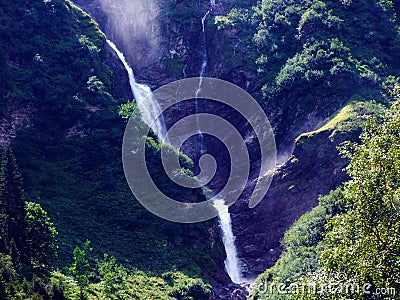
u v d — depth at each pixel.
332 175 58.19
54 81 62.78
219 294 50.78
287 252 50.56
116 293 43.25
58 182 56.09
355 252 24.48
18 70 63.25
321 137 60.75
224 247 58.41
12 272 37.12
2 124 57.91
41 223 43.19
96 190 56.06
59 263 44.91
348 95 66.00
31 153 58.09
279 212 59.50
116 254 49.66
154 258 50.56
